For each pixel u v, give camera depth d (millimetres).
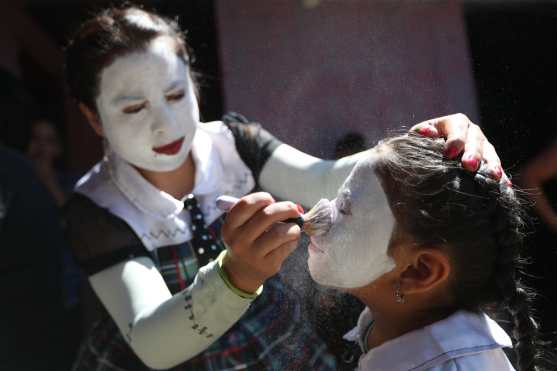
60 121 3705
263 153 1713
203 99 2146
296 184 1661
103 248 1596
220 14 2043
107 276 1569
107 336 1682
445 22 1852
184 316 1359
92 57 1592
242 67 2020
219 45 2049
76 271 2609
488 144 1285
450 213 1202
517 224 1266
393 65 1812
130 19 1615
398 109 1786
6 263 2354
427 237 1217
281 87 1915
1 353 2320
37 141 2969
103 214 1617
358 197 1255
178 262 1624
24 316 2363
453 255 1220
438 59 1829
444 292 1254
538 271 1890
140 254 1590
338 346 1621
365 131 1777
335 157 1769
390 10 1835
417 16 1848
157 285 1545
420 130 1294
